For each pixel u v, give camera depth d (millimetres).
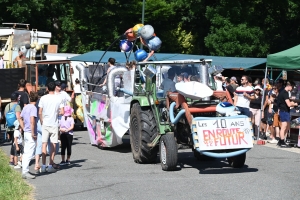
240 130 10828
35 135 11328
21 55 23875
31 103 11391
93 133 15938
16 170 12305
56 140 11844
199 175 10992
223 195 9125
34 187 10258
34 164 13078
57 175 11484
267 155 13656
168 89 12117
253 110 16719
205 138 10688
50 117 11711
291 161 12672
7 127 13195
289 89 15117
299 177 10633
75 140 17625
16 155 12617
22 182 10562
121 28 39750
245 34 35531
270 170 11414
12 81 21562
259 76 26188
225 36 35781
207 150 10680
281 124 15188
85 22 39031
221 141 10727
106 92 14930
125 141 15836
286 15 37844
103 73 16984
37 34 26312
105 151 15031
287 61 15438
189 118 10906
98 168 12234
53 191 9883
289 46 38750
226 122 10789
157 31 40875
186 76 12188
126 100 14289
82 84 16984
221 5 37062
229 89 16594
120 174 11359
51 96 11750
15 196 9344
